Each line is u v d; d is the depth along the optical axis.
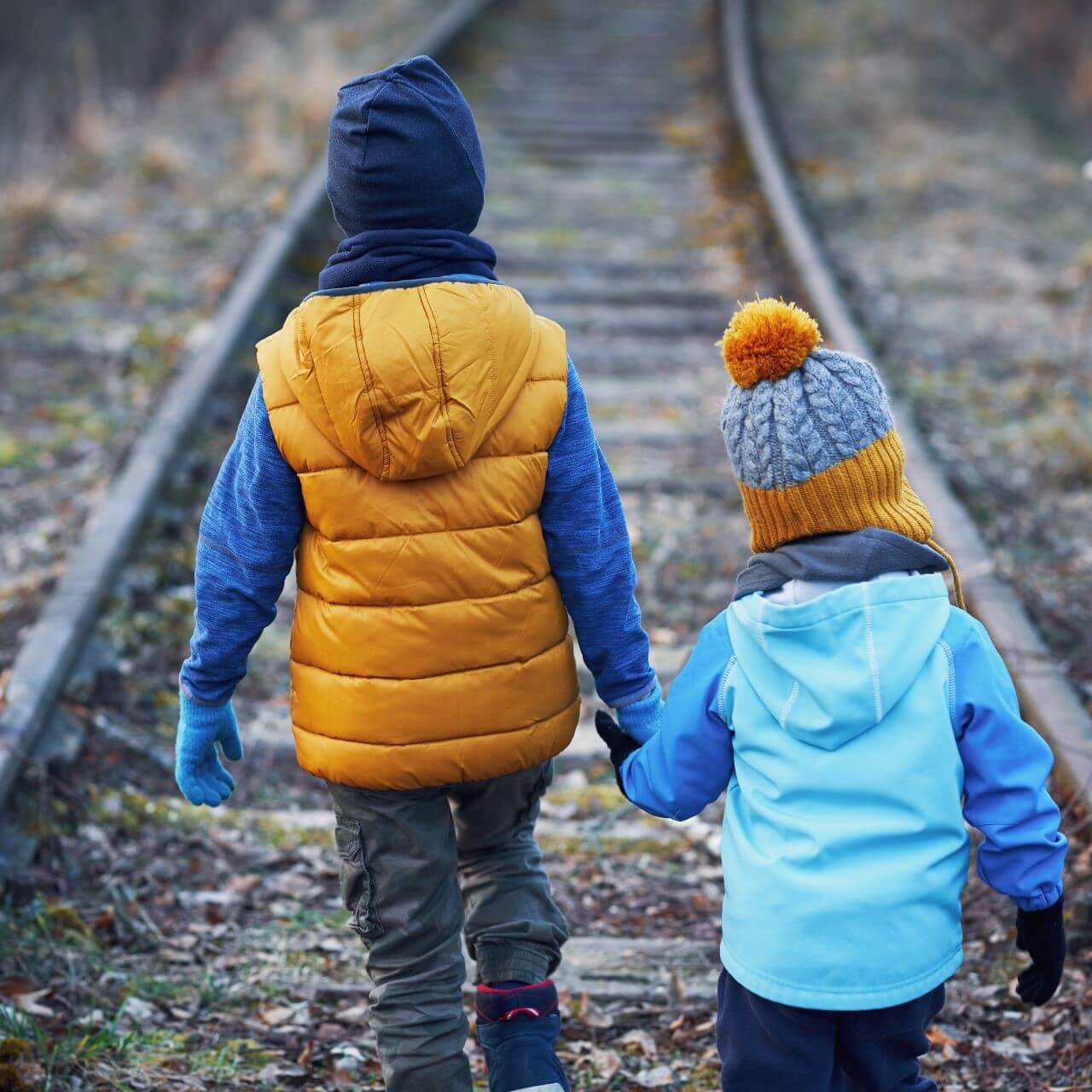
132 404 7.81
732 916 2.62
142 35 21.19
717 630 2.73
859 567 2.56
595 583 2.89
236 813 4.78
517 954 3.03
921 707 2.54
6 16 20.50
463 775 2.82
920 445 6.74
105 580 5.68
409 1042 2.88
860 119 15.12
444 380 2.59
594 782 5.22
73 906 4.15
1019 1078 3.47
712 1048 3.68
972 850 4.48
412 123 2.67
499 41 17.25
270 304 9.39
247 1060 3.56
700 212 11.70
